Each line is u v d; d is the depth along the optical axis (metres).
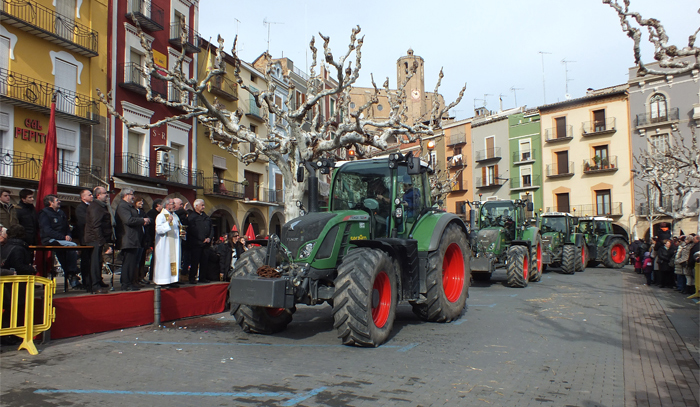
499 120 39.41
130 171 19.41
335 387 4.31
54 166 7.80
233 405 3.82
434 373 4.79
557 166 36.25
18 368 4.82
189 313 7.99
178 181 22.05
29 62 16.30
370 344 5.80
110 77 18.98
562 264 17.92
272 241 6.12
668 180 25.55
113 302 6.76
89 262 7.04
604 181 33.81
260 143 11.52
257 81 27.98
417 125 12.11
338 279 5.80
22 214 6.99
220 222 26.38
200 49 23.58
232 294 5.85
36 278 5.63
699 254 10.61
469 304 9.76
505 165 38.88
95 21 18.48
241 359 5.29
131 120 19.75
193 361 5.19
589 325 7.46
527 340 6.38
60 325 6.10
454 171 42.00
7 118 15.70
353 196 7.46
